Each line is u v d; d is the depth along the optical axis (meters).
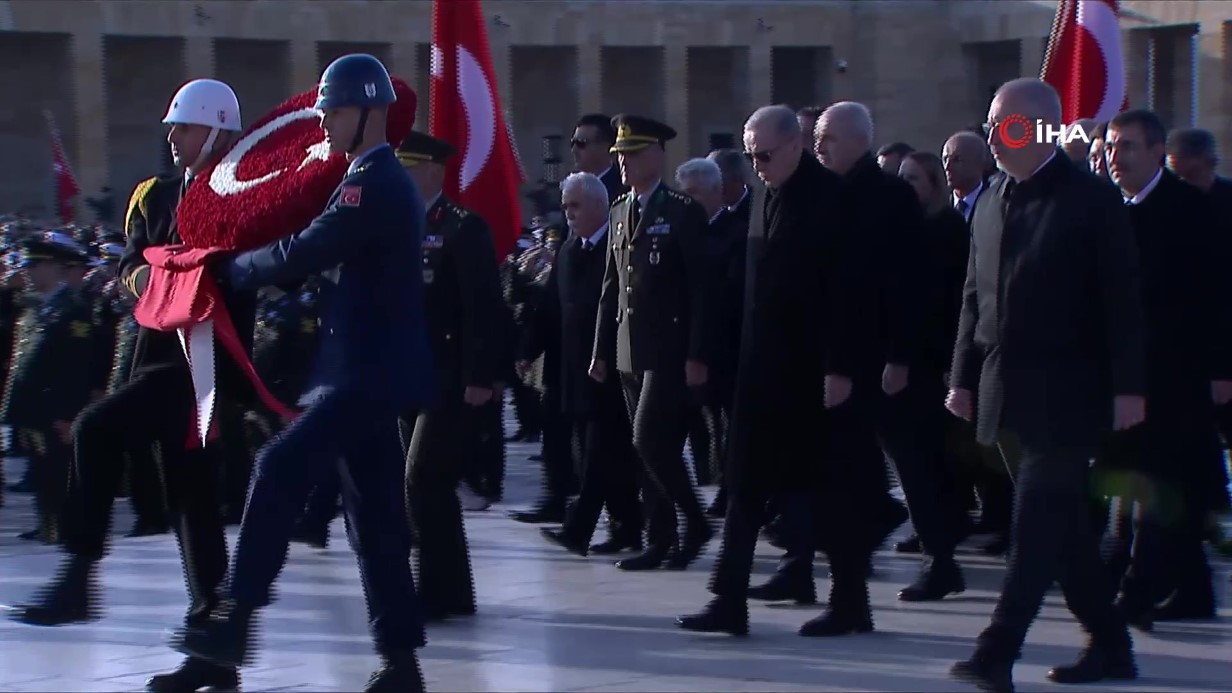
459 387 7.51
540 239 15.73
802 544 8.08
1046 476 6.10
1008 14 50.22
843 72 51.78
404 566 5.96
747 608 7.35
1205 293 7.36
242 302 6.44
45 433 10.72
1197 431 7.43
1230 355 7.67
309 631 7.43
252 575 5.57
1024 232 6.18
